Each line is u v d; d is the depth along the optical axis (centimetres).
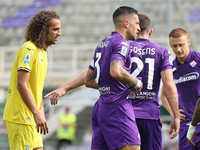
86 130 4953
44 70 1203
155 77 1194
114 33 1088
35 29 1172
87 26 7206
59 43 6844
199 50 4212
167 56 1198
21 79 1103
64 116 4156
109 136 1045
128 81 1005
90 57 6188
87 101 3453
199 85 1456
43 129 1103
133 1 4109
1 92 5331
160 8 7256
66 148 4228
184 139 1501
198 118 1272
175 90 1165
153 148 1206
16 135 1138
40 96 1204
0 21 7500
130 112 1052
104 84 1059
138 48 1211
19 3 7850
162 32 6750
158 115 1202
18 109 1137
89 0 7638
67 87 1267
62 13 7562
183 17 4628
